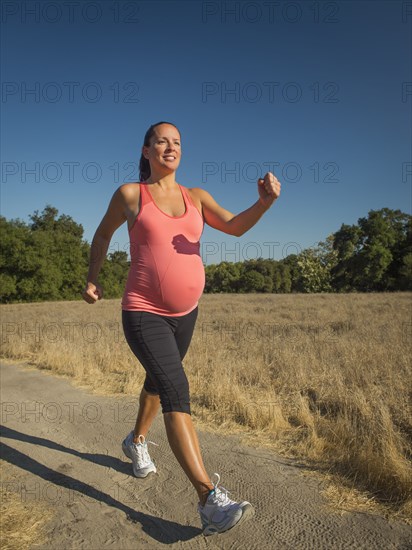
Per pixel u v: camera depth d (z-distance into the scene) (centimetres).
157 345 224
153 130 238
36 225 6919
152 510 247
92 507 252
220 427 367
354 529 220
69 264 4475
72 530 229
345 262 5172
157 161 236
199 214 244
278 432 352
